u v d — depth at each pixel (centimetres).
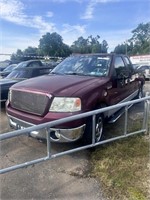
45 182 287
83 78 402
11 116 369
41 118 326
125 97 526
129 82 553
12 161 341
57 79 393
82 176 298
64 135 321
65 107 322
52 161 337
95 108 358
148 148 363
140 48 7156
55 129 319
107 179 285
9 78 709
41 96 329
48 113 323
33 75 724
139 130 427
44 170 314
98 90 370
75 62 487
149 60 3369
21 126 353
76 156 351
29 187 277
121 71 485
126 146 369
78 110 325
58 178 295
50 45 6706
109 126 478
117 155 342
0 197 259
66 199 254
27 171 311
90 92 349
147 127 415
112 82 426
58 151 365
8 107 381
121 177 287
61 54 6781
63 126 317
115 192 262
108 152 351
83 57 496
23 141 407
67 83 363
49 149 281
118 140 392
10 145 392
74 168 318
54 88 339
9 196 261
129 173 295
